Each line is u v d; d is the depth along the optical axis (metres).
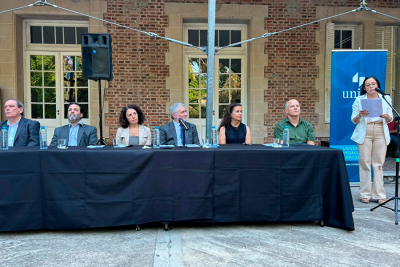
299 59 6.34
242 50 6.58
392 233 2.83
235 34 6.62
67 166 2.72
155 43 6.18
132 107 3.82
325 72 6.36
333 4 6.34
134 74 6.18
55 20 6.27
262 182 2.88
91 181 2.74
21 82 6.19
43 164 2.71
